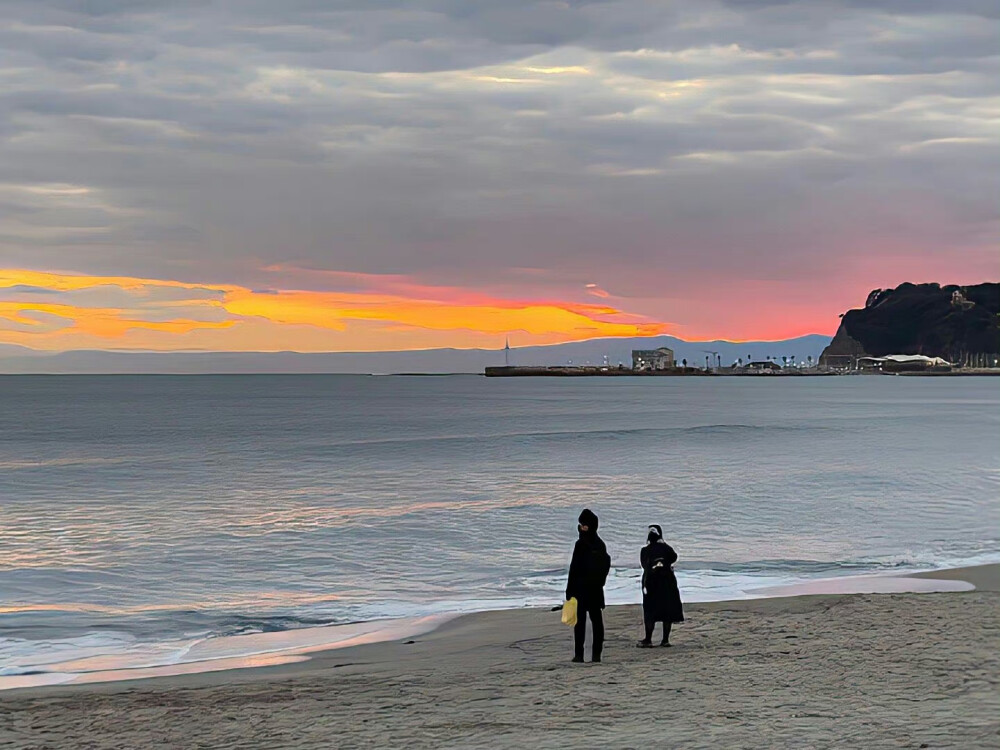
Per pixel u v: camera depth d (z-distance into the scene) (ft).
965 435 299.58
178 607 72.23
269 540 104.68
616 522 118.73
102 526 116.06
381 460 213.25
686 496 145.89
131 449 246.27
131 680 49.67
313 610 70.85
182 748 32.78
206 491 155.02
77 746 33.78
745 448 246.88
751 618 59.88
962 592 70.54
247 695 42.14
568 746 30.42
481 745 30.96
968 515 125.80
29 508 134.41
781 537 107.34
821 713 34.42
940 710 34.50
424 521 118.93
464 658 51.90
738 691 38.99
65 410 497.46
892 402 645.92
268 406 556.92
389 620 67.05
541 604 72.74
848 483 163.73
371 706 38.34
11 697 43.24
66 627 65.36
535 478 174.09
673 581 51.96
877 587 77.20
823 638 52.29
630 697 38.19
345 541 104.12
